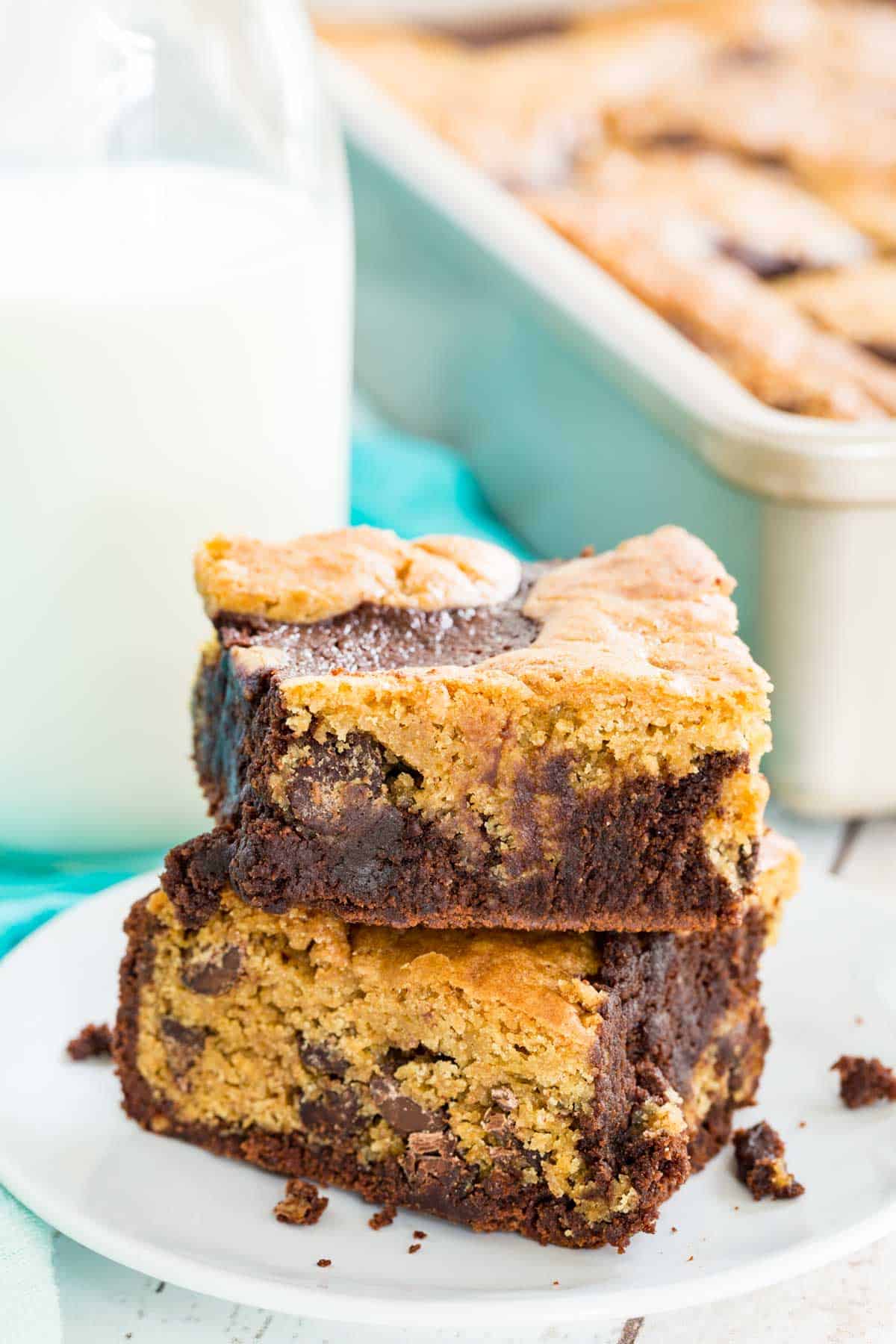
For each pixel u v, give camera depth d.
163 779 0.49
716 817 0.41
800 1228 0.40
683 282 0.58
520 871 0.41
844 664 0.51
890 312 0.58
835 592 0.50
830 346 0.56
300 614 0.43
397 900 0.41
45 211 0.47
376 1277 0.40
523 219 0.59
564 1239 0.40
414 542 0.45
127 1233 0.40
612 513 0.56
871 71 0.72
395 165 0.61
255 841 0.41
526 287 0.57
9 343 0.46
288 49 0.50
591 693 0.41
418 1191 0.41
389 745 0.41
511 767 0.41
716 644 0.42
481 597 0.44
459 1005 0.41
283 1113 0.42
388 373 0.65
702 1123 0.43
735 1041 0.43
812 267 0.61
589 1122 0.40
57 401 0.47
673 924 0.41
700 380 0.52
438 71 0.71
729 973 0.43
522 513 0.61
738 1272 0.39
